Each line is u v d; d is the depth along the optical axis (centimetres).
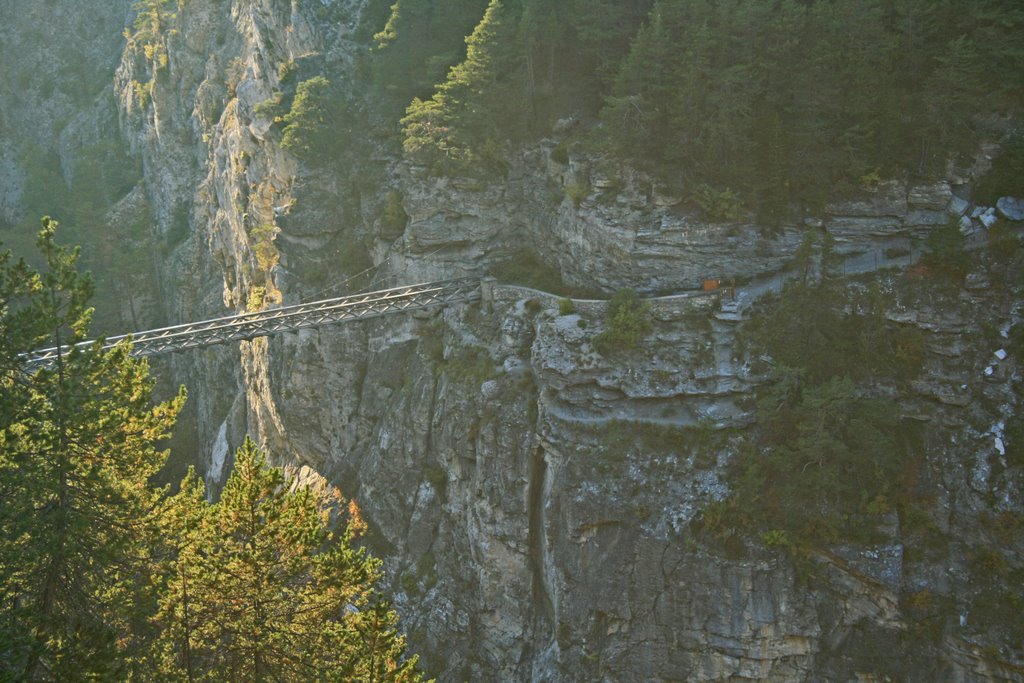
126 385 3606
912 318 6550
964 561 6041
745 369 6581
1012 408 6300
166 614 3488
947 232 6569
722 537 6172
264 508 3578
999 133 6944
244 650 3528
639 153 7206
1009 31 7062
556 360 6838
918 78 7075
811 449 6125
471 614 7400
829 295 6669
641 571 6306
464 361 7706
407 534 7875
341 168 8869
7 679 2838
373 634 3656
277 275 9000
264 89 9875
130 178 14712
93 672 3042
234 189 10431
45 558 3250
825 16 7062
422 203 8181
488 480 7181
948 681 5850
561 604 6550
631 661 6325
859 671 5947
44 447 3341
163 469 11631
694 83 7031
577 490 6544
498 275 8069
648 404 6706
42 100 17550
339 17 9506
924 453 6344
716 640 6156
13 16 18188
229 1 13250
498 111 8106
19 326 3397
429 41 8781
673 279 7138
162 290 13575
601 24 7769
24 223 15138
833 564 6066
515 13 8325
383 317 8438
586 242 7425
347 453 8688
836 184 6981
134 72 14875
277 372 9062
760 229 7031
